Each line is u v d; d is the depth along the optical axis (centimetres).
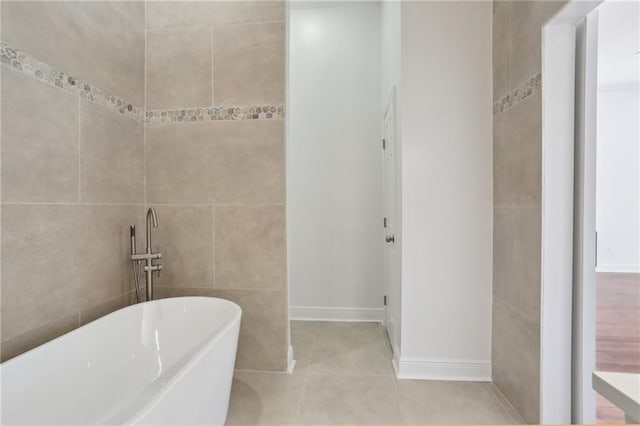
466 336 210
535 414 158
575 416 152
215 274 222
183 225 223
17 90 138
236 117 219
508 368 186
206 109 221
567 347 153
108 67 190
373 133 320
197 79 221
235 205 220
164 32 223
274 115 217
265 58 216
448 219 209
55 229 156
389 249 273
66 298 162
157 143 224
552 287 152
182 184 223
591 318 150
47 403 133
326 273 325
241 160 219
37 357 130
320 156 325
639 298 401
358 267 323
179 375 118
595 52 149
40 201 148
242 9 218
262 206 218
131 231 203
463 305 210
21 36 139
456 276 210
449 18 206
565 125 151
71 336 146
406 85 209
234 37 218
